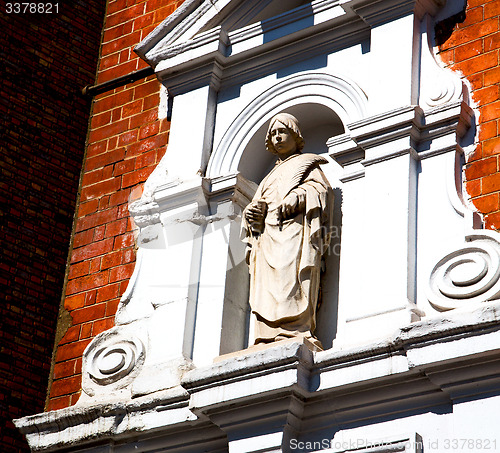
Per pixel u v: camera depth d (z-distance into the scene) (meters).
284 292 23.12
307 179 24.12
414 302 21.94
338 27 25.70
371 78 24.36
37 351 27.52
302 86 25.72
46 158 29.30
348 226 23.56
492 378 20.14
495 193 22.28
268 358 21.97
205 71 27.25
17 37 29.91
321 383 21.78
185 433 23.55
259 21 27.16
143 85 29.11
